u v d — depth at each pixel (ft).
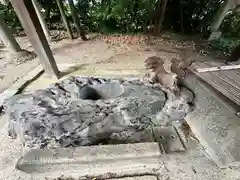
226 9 17.74
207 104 8.17
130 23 20.57
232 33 20.92
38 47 10.85
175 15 21.99
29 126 6.88
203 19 21.45
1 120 9.06
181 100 8.16
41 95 8.11
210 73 10.10
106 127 7.22
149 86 8.78
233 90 8.77
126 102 7.82
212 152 6.93
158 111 7.90
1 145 7.70
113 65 14.06
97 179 6.68
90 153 6.49
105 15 19.47
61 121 7.00
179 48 17.66
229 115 7.45
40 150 6.62
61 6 17.42
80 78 9.29
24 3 9.07
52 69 11.96
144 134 7.82
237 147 6.39
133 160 6.67
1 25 13.92
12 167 6.89
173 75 8.62
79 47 17.99
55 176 6.74
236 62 11.53
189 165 6.79
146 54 16.20
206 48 17.81
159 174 6.68
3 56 16.10
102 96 8.95
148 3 18.93
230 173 6.51
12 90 10.82
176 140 7.64
